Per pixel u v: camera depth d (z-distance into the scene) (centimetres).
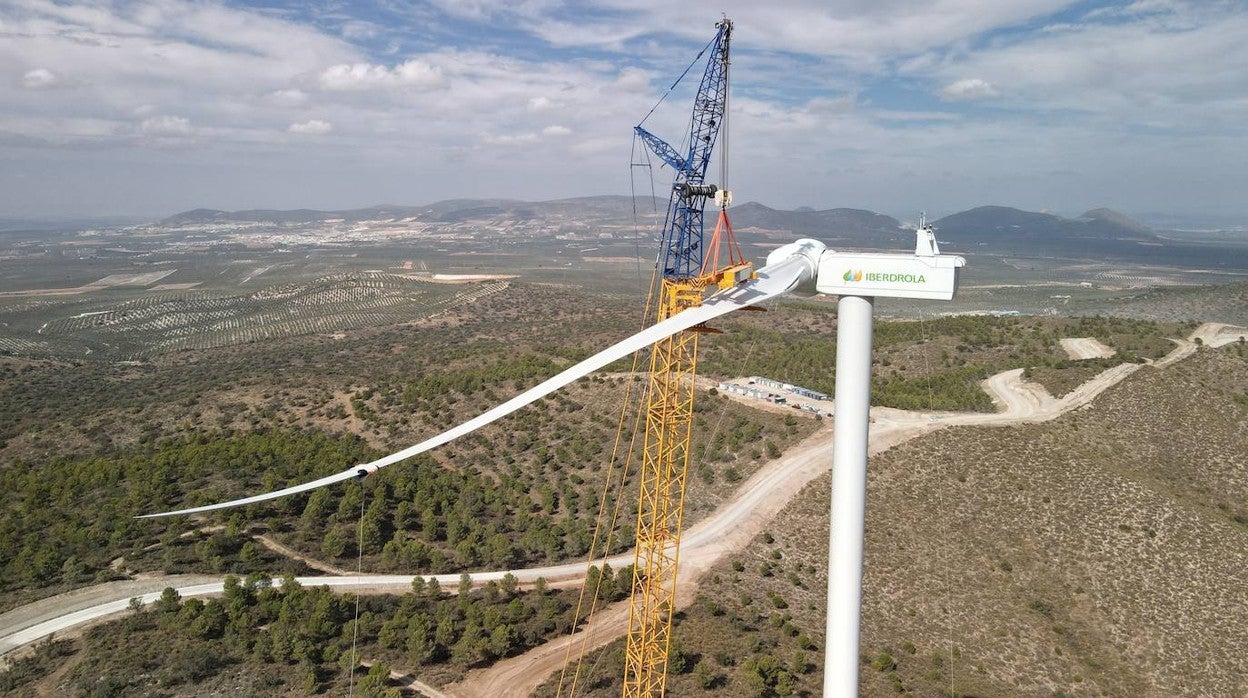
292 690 8088
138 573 10725
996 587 10531
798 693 8081
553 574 11600
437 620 9756
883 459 13150
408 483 14075
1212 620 9975
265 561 11325
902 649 9325
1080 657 9450
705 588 10688
